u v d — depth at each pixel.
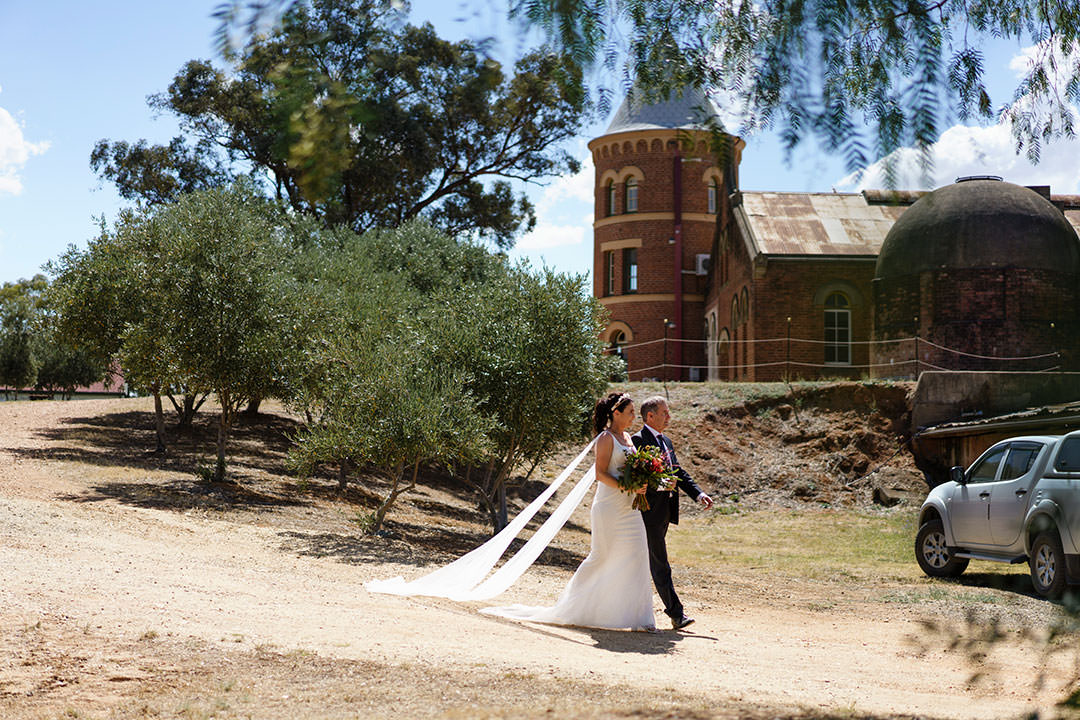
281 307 16.95
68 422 24.78
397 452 13.59
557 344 15.91
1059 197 37.06
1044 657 3.45
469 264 28.12
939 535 13.45
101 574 7.94
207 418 27.39
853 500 25.69
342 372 14.91
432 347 15.61
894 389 28.42
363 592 8.73
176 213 20.91
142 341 17.69
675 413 28.89
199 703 4.68
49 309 22.06
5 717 4.35
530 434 16.06
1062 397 27.12
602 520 8.02
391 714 4.48
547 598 9.69
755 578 13.36
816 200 37.44
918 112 3.36
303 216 25.47
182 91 13.83
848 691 5.81
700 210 42.56
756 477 26.80
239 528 12.50
